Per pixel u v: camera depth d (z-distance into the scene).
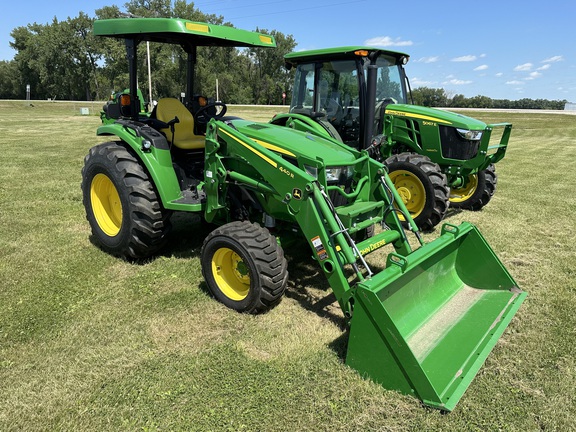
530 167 11.45
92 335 3.25
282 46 67.12
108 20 4.27
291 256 4.79
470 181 7.10
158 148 4.20
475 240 3.78
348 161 3.81
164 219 4.36
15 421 2.45
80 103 51.25
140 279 4.17
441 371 2.77
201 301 3.77
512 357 3.08
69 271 4.30
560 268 4.64
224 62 57.06
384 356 2.68
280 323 3.46
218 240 3.57
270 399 2.63
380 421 2.47
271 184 3.52
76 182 8.06
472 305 3.59
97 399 2.62
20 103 47.03
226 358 3.00
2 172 8.89
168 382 2.77
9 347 3.09
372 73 4.80
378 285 2.72
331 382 2.76
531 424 2.49
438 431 2.42
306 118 5.58
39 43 67.69
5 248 4.80
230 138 3.80
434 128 6.19
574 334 3.38
